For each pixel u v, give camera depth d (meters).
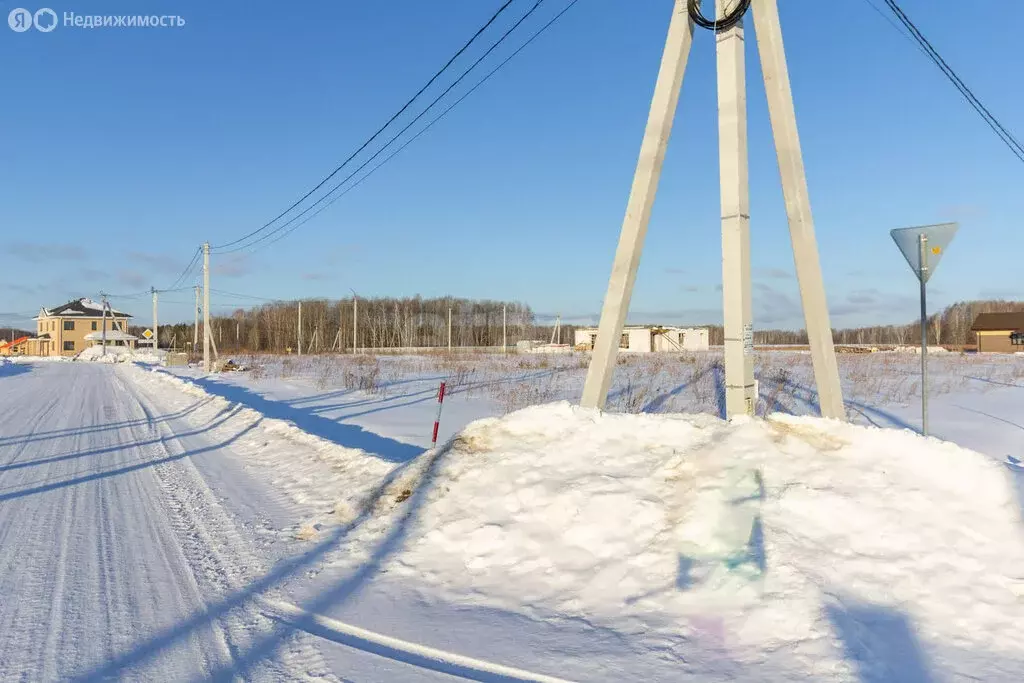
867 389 20.34
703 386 21.78
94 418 19.39
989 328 68.44
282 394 24.78
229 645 4.68
